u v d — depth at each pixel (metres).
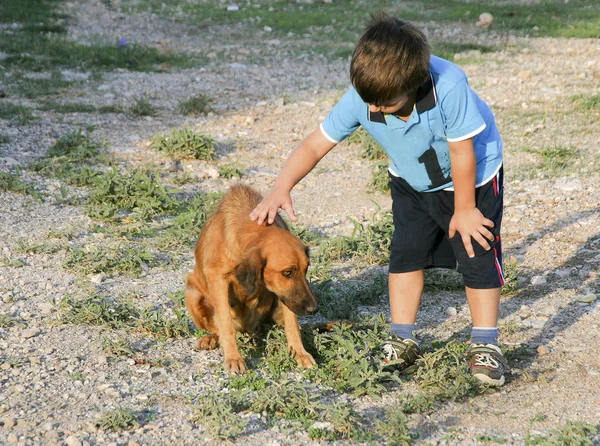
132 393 5.36
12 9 25.06
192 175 11.47
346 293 7.28
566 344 6.25
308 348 6.16
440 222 5.50
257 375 5.69
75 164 11.55
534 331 6.54
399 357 5.70
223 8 27.22
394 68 4.50
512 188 10.68
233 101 16.05
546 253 8.44
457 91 4.86
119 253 8.33
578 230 9.02
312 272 7.83
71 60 19.05
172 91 16.73
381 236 8.74
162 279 7.80
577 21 24.31
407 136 5.05
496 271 5.49
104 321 6.58
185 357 6.05
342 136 5.45
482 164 5.32
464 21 24.69
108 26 23.98
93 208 9.63
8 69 17.73
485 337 5.53
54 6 26.34
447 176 5.28
